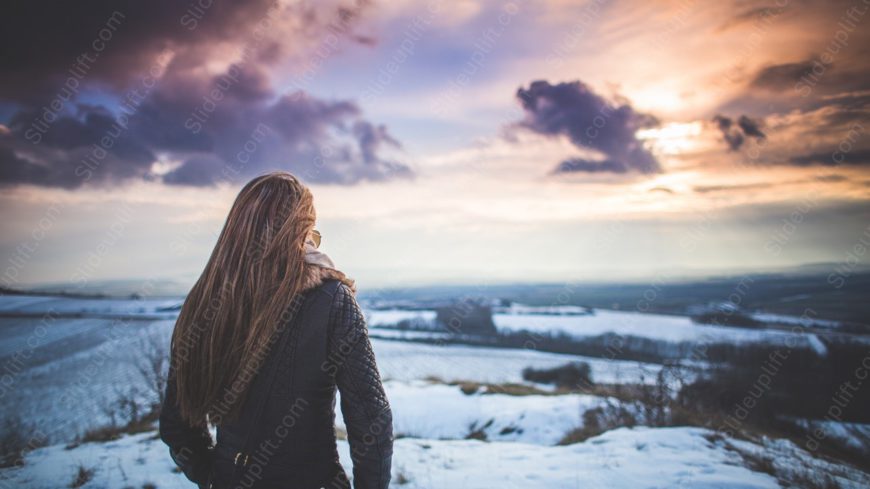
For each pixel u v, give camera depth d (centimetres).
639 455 518
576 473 462
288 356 110
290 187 122
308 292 113
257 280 110
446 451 562
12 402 1546
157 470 470
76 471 473
